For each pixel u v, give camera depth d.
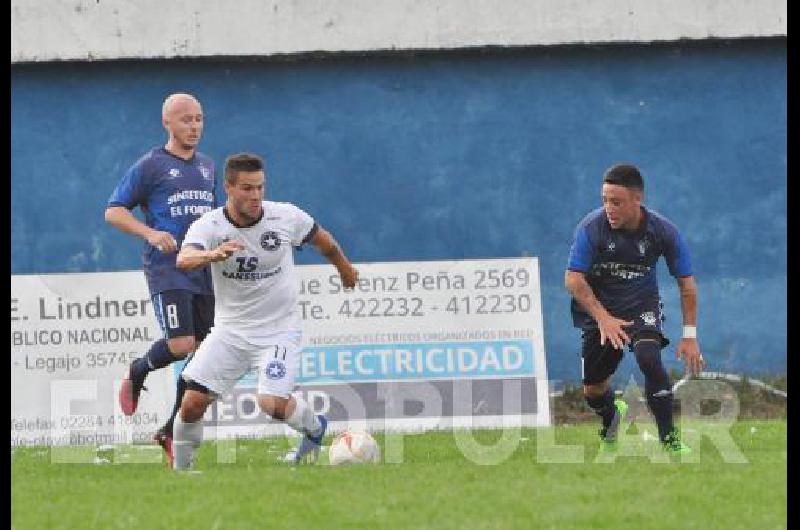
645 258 36.88
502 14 53.50
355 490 29.52
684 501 27.95
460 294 49.59
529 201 54.38
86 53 53.31
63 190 54.19
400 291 49.50
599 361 37.81
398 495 28.83
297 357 34.69
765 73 54.47
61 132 54.16
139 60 53.91
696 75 54.50
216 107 54.19
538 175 54.38
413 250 54.47
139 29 53.38
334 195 54.34
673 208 54.56
